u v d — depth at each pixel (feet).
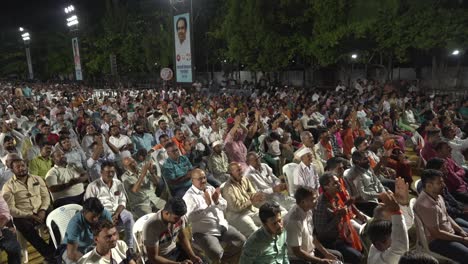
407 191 13.44
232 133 23.48
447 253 12.83
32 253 16.96
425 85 65.77
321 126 30.73
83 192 18.40
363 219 15.29
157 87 98.84
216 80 105.29
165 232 12.41
